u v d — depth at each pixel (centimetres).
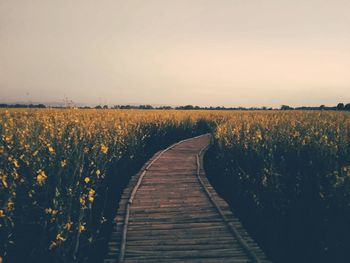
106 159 1049
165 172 1364
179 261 588
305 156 883
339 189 656
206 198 975
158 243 666
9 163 693
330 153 841
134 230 734
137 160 1669
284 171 850
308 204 757
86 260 680
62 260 585
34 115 1834
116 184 1190
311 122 1748
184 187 1110
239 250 632
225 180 1347
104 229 823
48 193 649
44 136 955
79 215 649
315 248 709
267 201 882
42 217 611
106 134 1307
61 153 771
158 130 2253
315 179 758
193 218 808
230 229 732
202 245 655
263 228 854
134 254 618
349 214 643
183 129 3041
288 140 1069
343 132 1142
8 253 603
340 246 652
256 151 1059
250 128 1517
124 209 871
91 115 2142
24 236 627
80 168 737
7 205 590
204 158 1856
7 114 1226
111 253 618
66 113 1994
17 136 925
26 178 691
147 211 860
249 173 1051
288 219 805
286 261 700
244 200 1055
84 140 977
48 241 605
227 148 1436
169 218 809
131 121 1872
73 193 668
